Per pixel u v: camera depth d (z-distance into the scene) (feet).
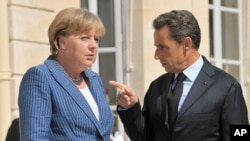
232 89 16.06
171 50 16.01
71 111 14.12
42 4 35.29
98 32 14.70
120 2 42.11
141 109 17.65
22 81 14.28
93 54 14.69
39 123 13.73
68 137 13.96
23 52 34.45
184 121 15.96
